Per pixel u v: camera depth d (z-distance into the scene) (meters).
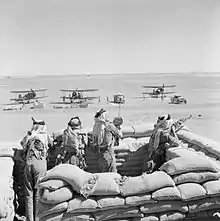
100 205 2.86
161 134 4.51
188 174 3.09
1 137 7.08
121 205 2.87
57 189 2.91
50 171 3.07
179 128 5.10
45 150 4.27
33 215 3.99
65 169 3.07
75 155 4.49
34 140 4.21
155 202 2.92
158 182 2.96
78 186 2.90
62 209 2.85
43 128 4.48
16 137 7.27
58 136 4.81
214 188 2.99
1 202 3.09
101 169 4.58
